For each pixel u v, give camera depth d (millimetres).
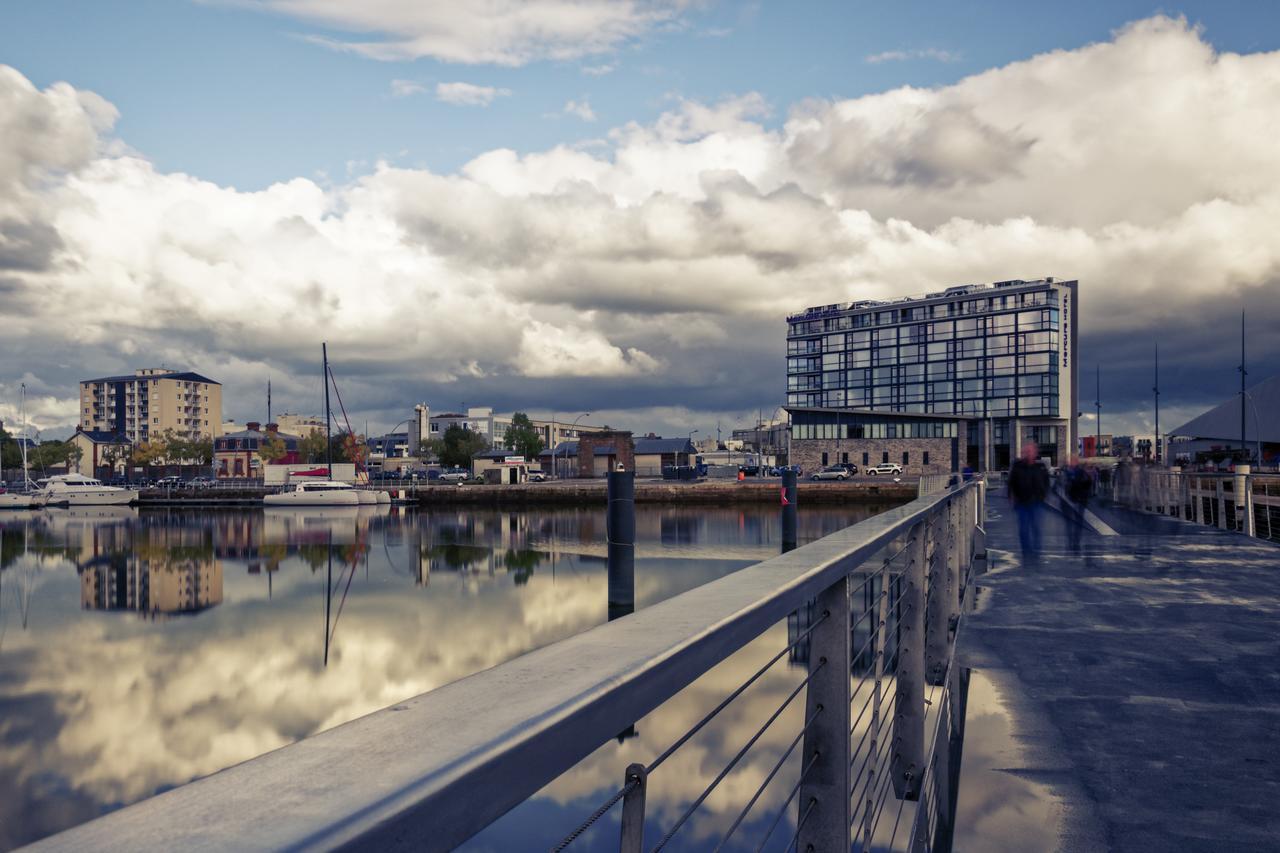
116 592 37719
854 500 67625
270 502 81812
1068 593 6055
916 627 2688
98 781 18000
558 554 44656
